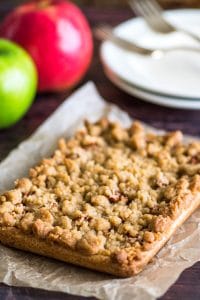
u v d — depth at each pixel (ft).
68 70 2.23
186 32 2.33
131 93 2.19
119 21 2.64
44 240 1.55
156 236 1.54
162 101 2.11
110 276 1.51
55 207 1.65
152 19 2.38
